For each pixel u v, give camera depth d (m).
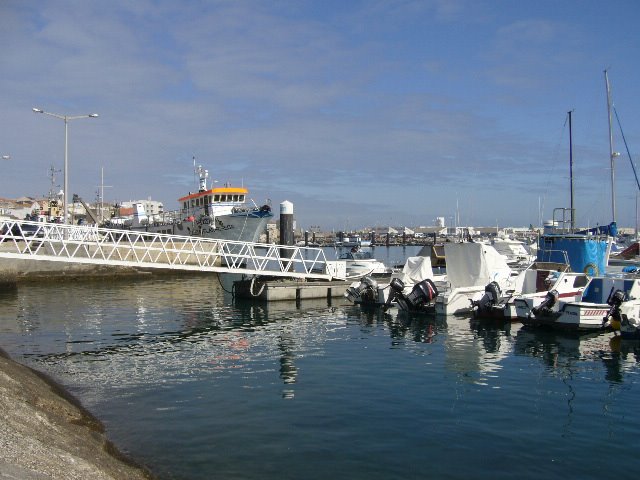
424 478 9.42
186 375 16.47
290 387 15.05
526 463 10.03
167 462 10.02
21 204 129.00
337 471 9.67
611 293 24.25
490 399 13.88
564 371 16.75
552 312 22.97
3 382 11.95
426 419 12.39
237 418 12.49
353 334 23.41
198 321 27.30
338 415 12.68
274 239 129.00
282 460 10.13
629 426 11.95
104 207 123.75
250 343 21.50
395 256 91.38
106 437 11.21
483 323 26.00
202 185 61.69
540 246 32.00
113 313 29.97
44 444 8.65
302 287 34.91
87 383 15.62
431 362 18.00
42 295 38.12
